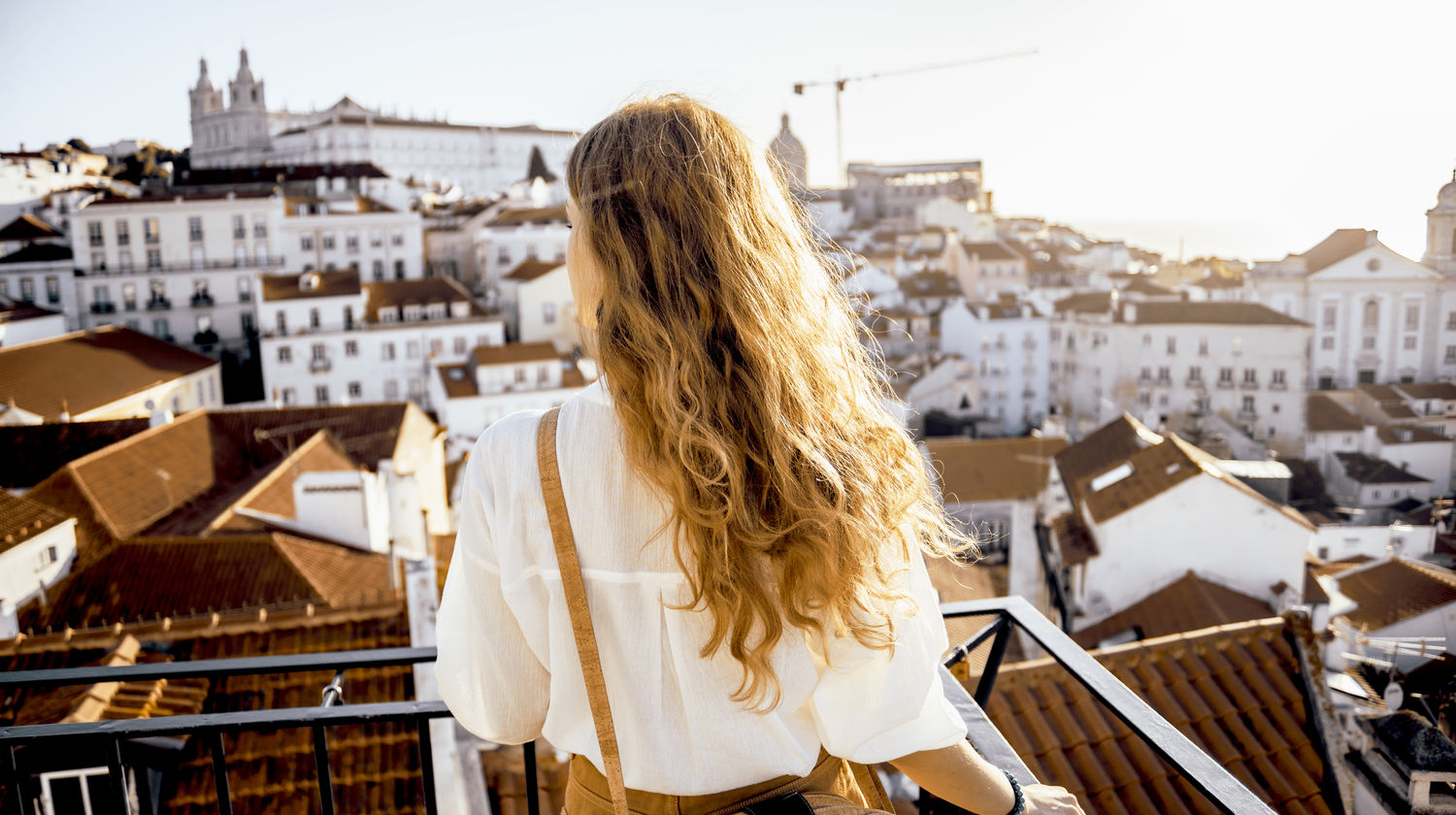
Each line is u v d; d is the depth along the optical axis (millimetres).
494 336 52844
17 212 57656
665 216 1075
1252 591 11750
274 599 13562
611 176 1109
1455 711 4035
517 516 1140
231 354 53375
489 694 1220
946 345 56875
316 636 9719
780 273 1104
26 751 6238
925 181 95938
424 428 33281
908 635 1125
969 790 1216
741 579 1023
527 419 1174
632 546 1092
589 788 1232
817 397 1099
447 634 1276
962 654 1896
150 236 56625
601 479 1096
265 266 59438
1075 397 44969
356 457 27922
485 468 1171
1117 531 14227
